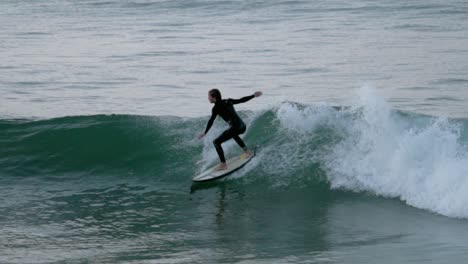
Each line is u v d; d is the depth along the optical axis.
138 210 44.19
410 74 95.75
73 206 45.12
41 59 112.56
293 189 47.97
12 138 56.72
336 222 41.19
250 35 137.25
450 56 108.69
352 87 88.44
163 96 84.31
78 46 126.50
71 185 50.44
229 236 38.44
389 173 47.03
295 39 131.00
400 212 43.09
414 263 32.12
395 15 162.38
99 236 38.59
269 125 54.12
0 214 43.25
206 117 57.53
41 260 33.91
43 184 50.78
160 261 33.47
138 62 108.75
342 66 103.00
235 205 45.12
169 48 122.31
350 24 150.38
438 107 76.81
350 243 36.66
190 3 193.00
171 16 172.25
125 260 33.78
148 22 162.12
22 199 46.84
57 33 144.88
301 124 52.97
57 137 56.62
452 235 37.84
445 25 143.75
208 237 38.31
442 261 32.34
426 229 39.34
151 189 49.19
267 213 43.31
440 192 43.81
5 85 91.38
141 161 53.66
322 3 188.25
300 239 37.66
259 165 50.56
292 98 82.88
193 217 42.59
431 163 45.88
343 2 189.00
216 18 166.50
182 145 54.66
